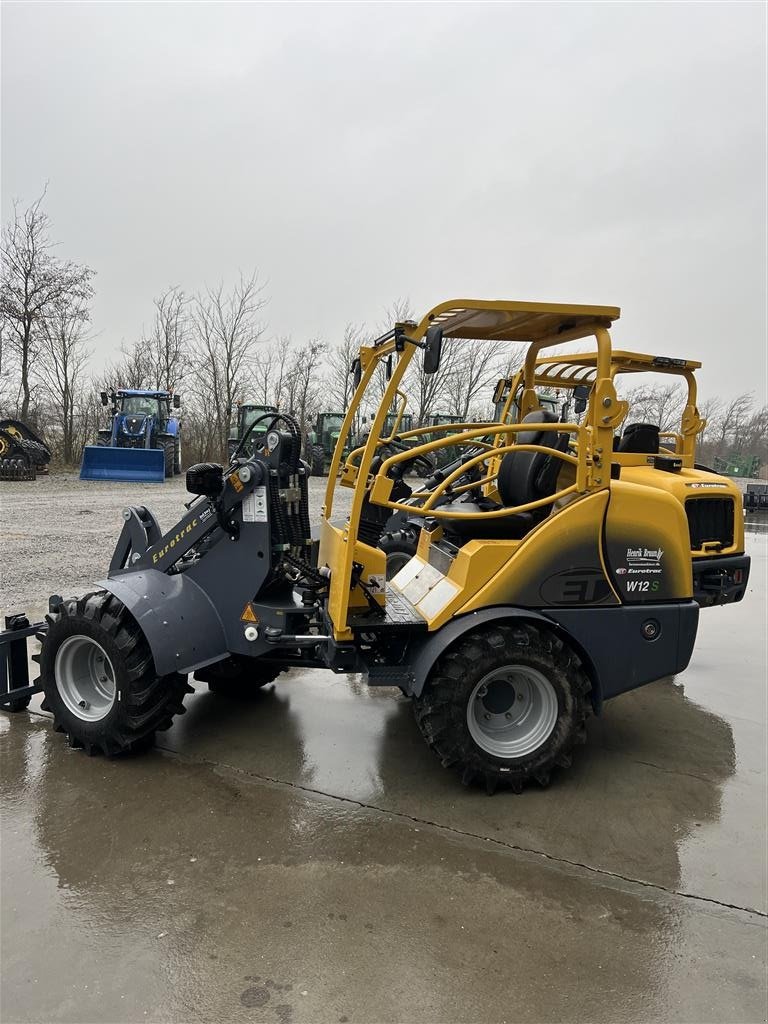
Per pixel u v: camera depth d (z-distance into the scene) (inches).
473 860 103.2
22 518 419.2
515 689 125.9
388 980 79.7
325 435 872.3
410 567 163.9
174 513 446.6
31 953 82.1
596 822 115.0
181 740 140.8
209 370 1182.9
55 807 114.0
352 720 152.6
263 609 133.9
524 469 147.2
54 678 134.6
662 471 234.5
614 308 121.2
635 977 81.4
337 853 103.8
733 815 118.6
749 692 181.9
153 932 86.2
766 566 373.1
